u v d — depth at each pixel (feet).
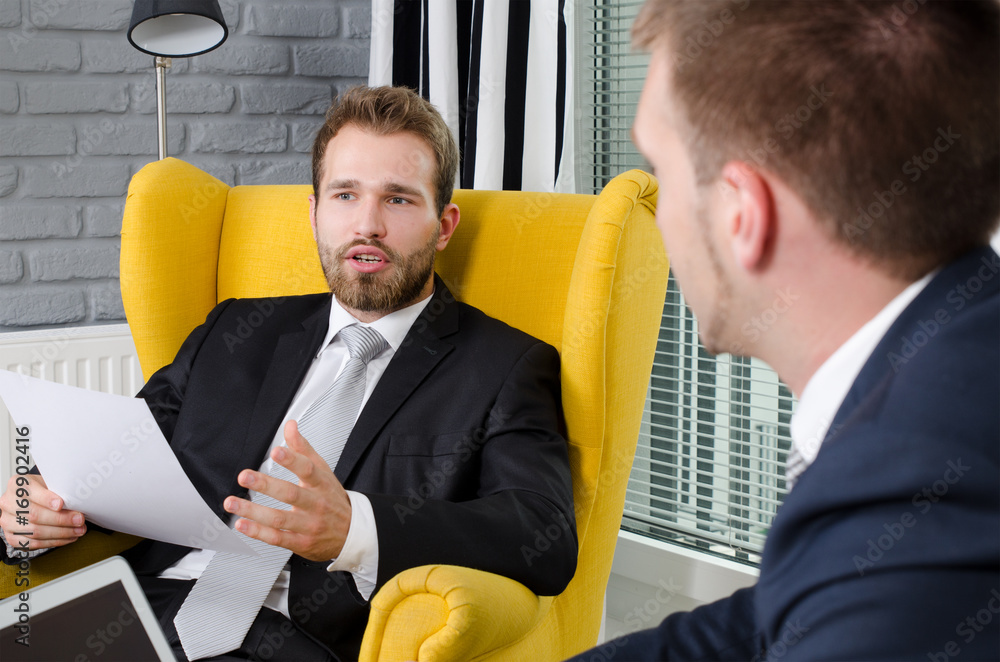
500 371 3.89
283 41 7.03
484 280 4.46
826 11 1.25
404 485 3.71
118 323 6.67
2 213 6.20
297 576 3.51
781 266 1.34
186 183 4.91
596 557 4.14
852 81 1.23
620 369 4.01
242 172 7.02
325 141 4.18
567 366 3.94
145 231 4.71
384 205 4.03
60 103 6.30
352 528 3.10
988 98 1.23
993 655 1.04
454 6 5.85
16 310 6.33
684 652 2.00
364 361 4.07
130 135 6.58
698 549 5.91
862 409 1.23
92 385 6.20
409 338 4.03
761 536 5.65
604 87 6.22
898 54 1.22
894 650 1.05
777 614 1.19
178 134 6.75
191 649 3.36
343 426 3.92
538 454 3.66
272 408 4.05
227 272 5.00
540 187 5.64
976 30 1.22
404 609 2.86
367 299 4.05
